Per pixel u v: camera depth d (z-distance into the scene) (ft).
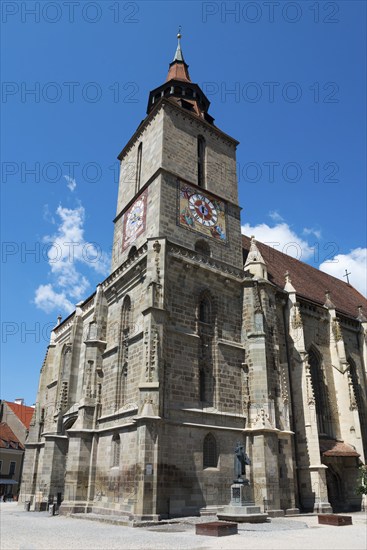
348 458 131.34
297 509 109.91
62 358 167.32
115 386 117.70
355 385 153.28
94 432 118.93
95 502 111.24
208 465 103.60
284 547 56.59
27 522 96.58
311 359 141.90
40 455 160.56
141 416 93.61
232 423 111.04
